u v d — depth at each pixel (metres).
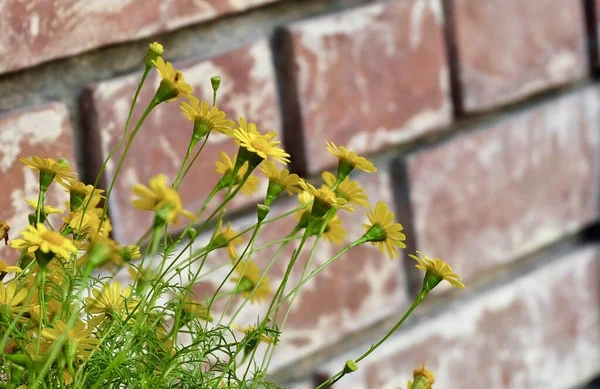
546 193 0.91
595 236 0.95
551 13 0.90
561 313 0.93
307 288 0.81
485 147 0.88
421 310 0.87
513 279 0.91
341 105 0.81
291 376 0.82
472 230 0.88
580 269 0.94
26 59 0.70
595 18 0.92
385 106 0.83
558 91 0.92
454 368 0.88
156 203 0.56
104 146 0.73
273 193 0.61
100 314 0.60
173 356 0.58
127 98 0.73
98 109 0.72
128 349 0.57
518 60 0.88
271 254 0.79
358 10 0.81
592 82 0.94
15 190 0.69
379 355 0.85
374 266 0.84
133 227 0.74
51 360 0.54
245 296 0.64
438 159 0.86
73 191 0.60
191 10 0.75
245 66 0.77
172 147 0.75
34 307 0.58
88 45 0.72
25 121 0.70
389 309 0.85
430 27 0.84
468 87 0.86
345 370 0.59
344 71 0.81
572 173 0.92
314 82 0.80
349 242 0.83
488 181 0.88
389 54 0.83
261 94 0.78
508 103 0.89
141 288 0.60
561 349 0.93
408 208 0.85
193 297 0.75
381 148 0.83
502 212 0.89
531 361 0.91
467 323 0.88
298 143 0.80
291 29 0.79
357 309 0.83
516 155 0.89
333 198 0.60
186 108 0.60
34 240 0.56
